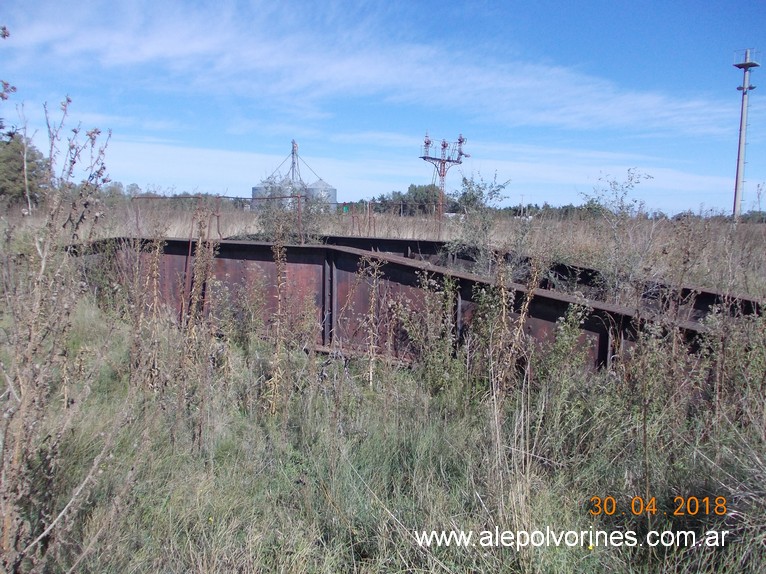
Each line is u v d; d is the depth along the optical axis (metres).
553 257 9.23
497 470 3.63
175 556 3.27
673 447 4.13
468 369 5.45
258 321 6.52
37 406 2.87
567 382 4.71
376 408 5.16
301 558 3.26
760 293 6.38
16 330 2.82
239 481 4.09
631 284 7.62
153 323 5.69
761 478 3.42
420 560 3.26
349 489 3.93
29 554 2.67
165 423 4.71
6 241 2.94
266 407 5.23
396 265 6.57
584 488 3.99
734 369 4.72
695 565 3.17
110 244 7.37
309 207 16.80
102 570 2.99
